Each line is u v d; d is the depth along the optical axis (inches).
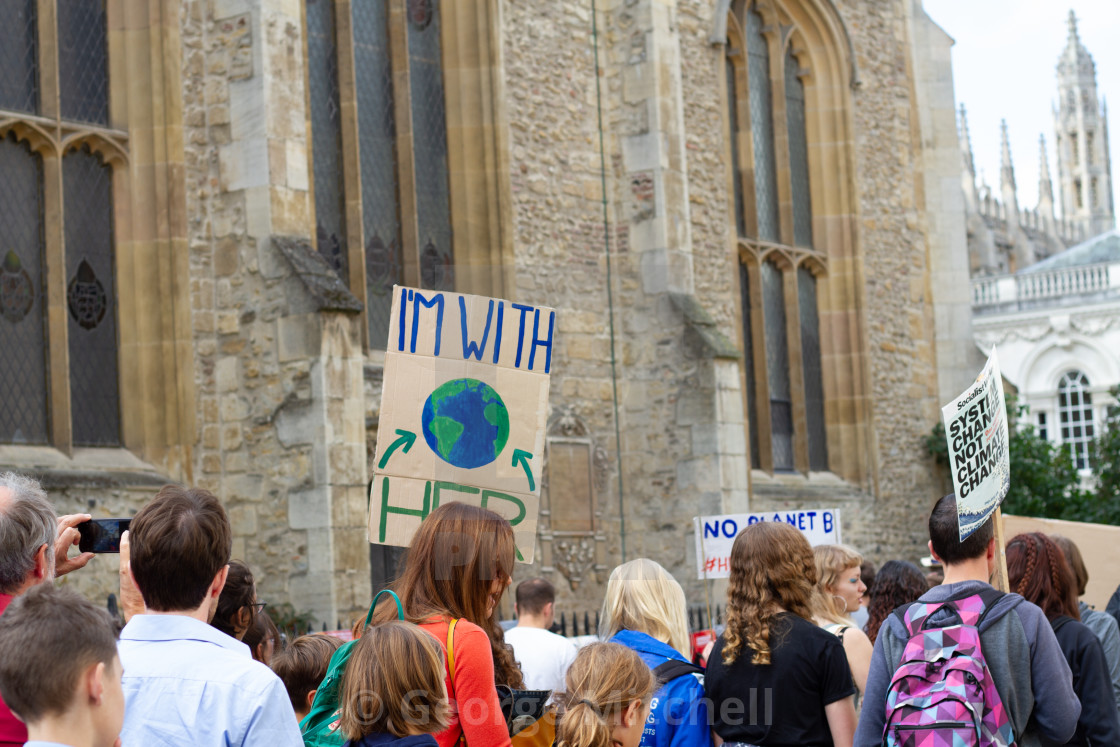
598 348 532.1
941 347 763.4
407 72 515.2
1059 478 763.4
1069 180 2770.7
